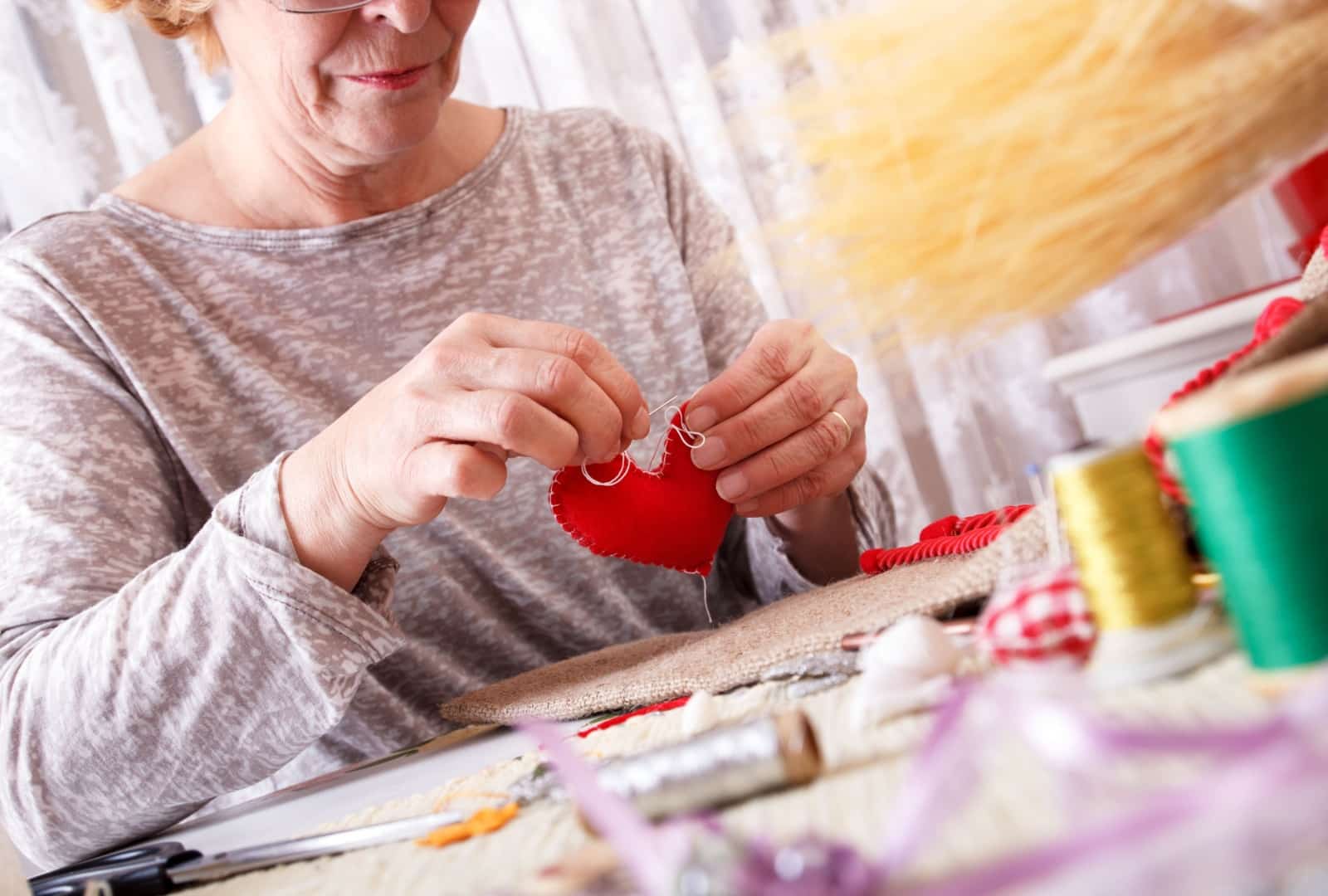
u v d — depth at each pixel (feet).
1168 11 1.14
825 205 1.30
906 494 6.32
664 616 4.04
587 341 2.57
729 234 4.50
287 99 3.34
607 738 1.85
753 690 1.84
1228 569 1.01
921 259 1.24
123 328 3.53
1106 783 0.84
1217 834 0.65
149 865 1.81
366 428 2.48
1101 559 1.18
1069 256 1.21
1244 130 1.15
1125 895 0.66
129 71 5.61
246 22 3.31
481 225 4.00
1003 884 0.71
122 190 3.91
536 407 2.36
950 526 2.71
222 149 3.90
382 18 3.13
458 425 2.36
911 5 1.22
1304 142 1.19
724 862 0.82
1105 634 1.19
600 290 4.15
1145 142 1.16
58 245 3.61
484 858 1.36
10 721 2.57
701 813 1.21
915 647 1.37
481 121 4.34
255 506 2.51
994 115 1.19
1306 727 0.68
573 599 3.86
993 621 1.33
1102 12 1.15
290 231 3.77
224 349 3.62
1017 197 1.20
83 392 3.35
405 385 2.50
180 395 3.55
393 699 3.51
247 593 2.42
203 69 3.96
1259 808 0.65
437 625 3.65
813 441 3.06
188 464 3.45
